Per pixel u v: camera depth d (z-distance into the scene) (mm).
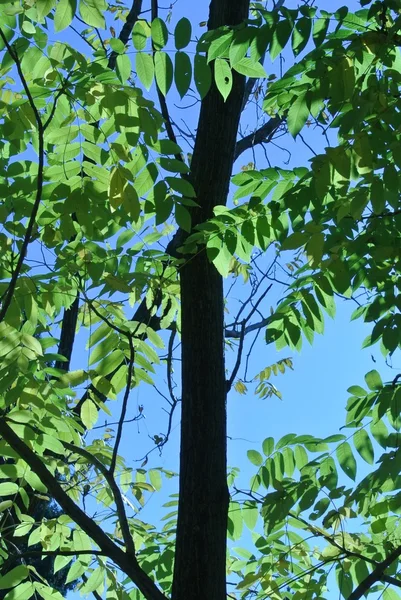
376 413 3480
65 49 2773
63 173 2898
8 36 2740
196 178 3518
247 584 3811
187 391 3139
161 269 3418
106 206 2941
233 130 3580
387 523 3834
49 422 3168
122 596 3654
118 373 3357
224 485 2996
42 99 2861
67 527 3805
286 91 2998
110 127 2875
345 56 2803
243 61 2885
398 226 3107
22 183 2877
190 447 3037
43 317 3311
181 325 3285
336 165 2836
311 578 3904
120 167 2797
